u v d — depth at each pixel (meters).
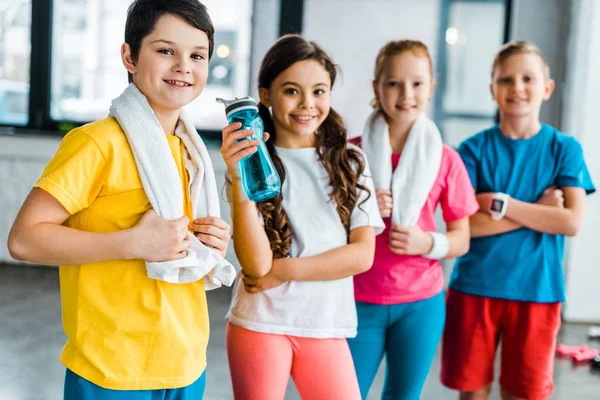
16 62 4.70
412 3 4.33
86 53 4.70
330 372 1.60
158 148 1.24
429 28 4.35
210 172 1.34
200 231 1.30
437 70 4.36
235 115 1.36
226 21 4.52
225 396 2.62
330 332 1.61
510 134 2.14
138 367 1.23
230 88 4.59
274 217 1.62
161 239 1.20
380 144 1.95
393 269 1.87
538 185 2.11
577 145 2.12
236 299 1.66
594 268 3.87
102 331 1.22
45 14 4.62
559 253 2.09
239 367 1.61
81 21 4.67
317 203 1.66
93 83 4.73
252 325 1.59
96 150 1.20
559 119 4.18
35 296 3.97
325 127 1.71
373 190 1.73
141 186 1.24
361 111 4.47
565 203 2.08
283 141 1.71
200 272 1.25
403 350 1.88
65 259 1.17
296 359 1.61
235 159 1.35
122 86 4.74
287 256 1.62
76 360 1.22
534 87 2.08
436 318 1.91
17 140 4.59
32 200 1.18
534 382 2.04
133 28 1.25
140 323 1.23
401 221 1.87
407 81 1.90
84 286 1.22
